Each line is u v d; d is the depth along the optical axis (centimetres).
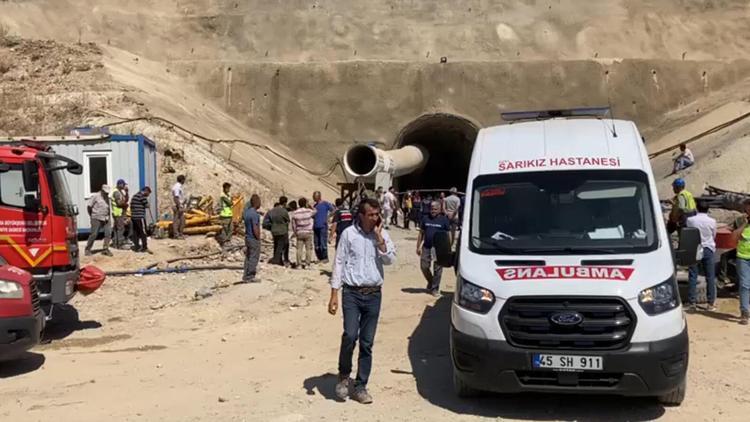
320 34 4203
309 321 1045
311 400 649
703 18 4431
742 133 2552
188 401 648
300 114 3647
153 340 941
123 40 4147
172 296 1221
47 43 3209
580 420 593
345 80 3700
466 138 3769
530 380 591
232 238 1881
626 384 570
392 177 2944
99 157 1770
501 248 663
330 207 1692
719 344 865
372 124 3625
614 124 772
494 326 592
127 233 1695
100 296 1196
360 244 639
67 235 1002
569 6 4478
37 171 959
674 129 3469
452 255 771
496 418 598
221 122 3319
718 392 665
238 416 599
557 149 739
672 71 3862
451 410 621
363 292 640
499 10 4428
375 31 4222
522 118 866
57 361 823
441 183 4297
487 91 3716
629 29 4306
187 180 2219
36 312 801
